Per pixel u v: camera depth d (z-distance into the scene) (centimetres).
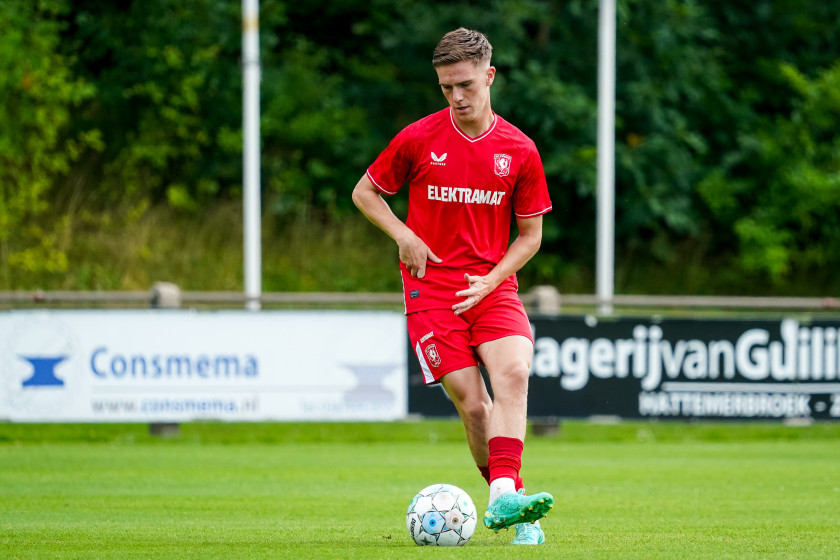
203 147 7675
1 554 1575
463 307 1611
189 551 1587
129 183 7362
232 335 3897
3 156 6819
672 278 8056
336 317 3925
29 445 3966
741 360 4072
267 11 7638
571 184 7906
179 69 7481
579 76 7831
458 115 1608
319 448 3978
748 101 8475
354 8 8206
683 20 7781
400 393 3947
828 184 8000
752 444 4209
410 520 1642
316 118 7706
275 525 2009
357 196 1698
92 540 1759
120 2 7669
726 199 7919
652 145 7694
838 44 8938
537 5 7538
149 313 3869
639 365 4038
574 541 1709
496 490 1552
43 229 7006
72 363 3841
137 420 3859
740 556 1538
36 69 6806
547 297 4231
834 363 4109
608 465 3378
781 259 7931
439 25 7638
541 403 4003
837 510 2297
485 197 1645
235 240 7406
